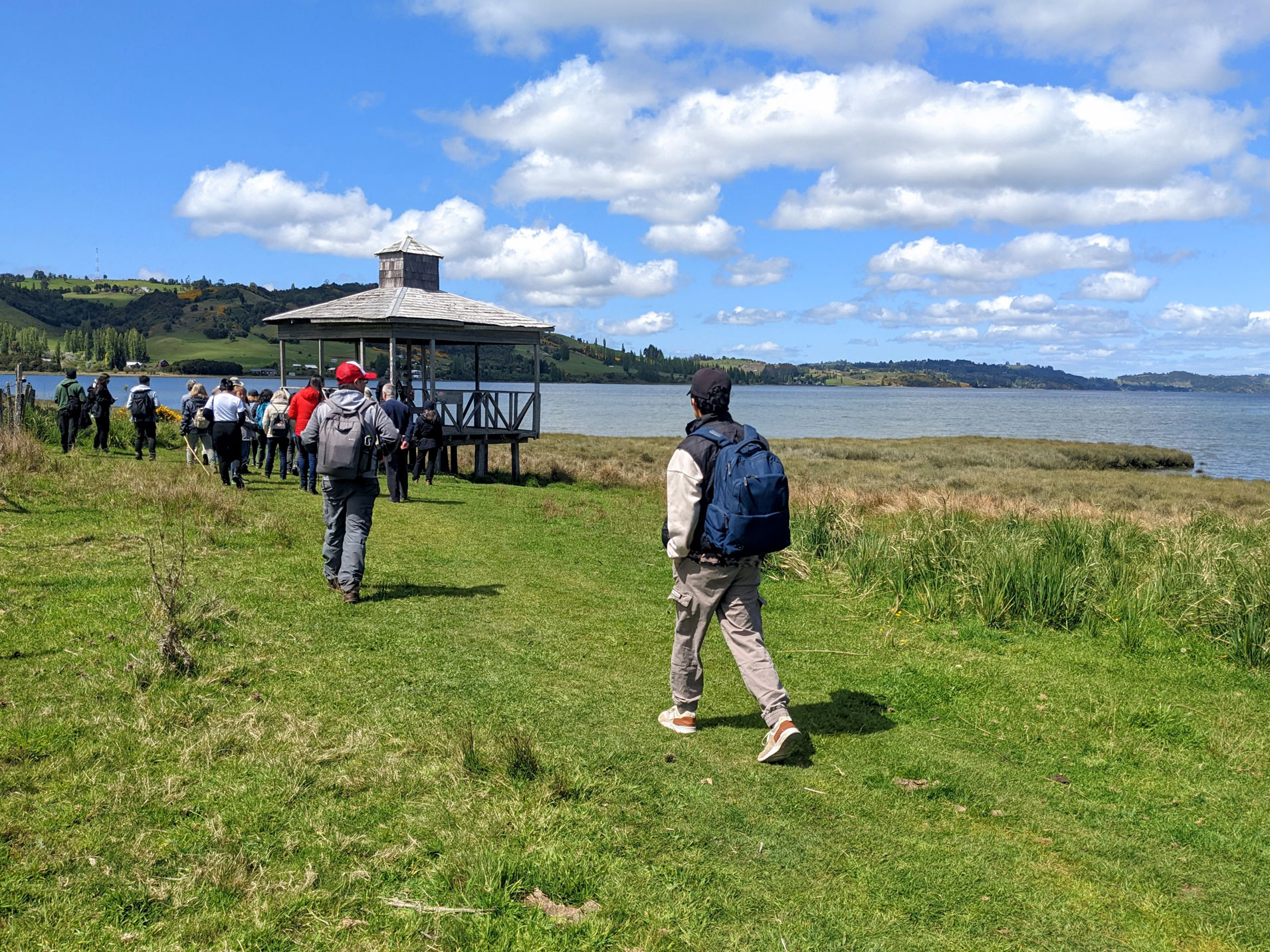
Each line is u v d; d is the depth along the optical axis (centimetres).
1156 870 325
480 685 486
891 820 356
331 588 674
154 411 1574
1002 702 515
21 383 1859
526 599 712
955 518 1062
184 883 273
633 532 1156
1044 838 349
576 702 471
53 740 365
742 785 379
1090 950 273
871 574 838
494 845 309
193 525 870
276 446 1529
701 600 414
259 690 448
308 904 268
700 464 402
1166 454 4516
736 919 277
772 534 397
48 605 549
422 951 250
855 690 530
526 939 256
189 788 336
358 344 2203
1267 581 714
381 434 638
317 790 345
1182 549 903
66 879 270
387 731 408
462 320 2022
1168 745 461
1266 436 7231
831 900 292
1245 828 364
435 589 723
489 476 2117
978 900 298
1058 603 707
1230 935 285
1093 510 1588
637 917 274
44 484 1017
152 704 411
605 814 341
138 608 553
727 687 523
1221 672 590
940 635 667
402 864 295
